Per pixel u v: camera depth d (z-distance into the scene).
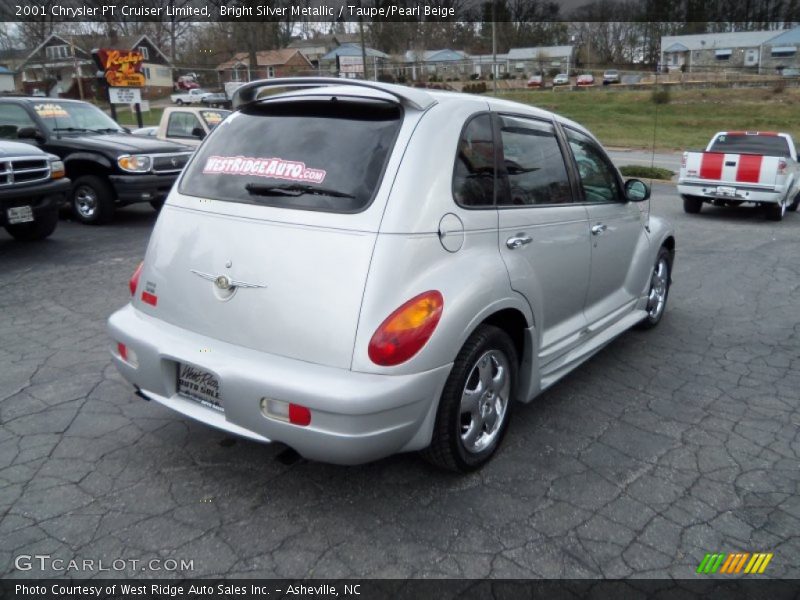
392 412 2.69
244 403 2.78
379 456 2.78
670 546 2.80
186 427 3.75
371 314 2.68
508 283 3.20
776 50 68.75
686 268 8.16
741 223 12.16
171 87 56.00
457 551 2.74
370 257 2.71
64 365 4.62
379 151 2.92
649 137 39.19
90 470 3.30
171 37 55.53
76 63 49.31
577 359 4.07
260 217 2.96
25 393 4.16
